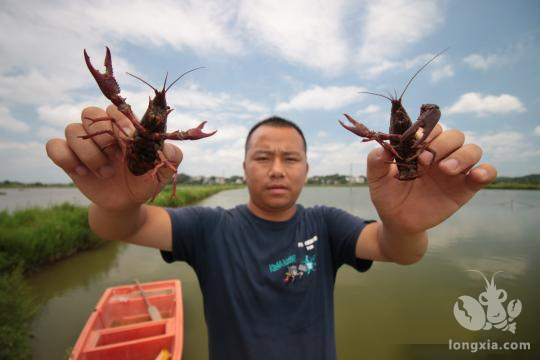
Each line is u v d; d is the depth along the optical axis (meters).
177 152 0.54
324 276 0.64
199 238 0.64
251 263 0.60
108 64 0.48
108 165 0.45
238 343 0.56
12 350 1.40
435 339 1.74
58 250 2.95
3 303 1.42
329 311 0.62
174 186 0.53
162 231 0.61
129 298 1.79
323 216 0.71
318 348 0.58
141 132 0.47
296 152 0.65
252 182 0.65
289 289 0.59
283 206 0.64
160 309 1.80
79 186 0.46
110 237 0.55
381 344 1.70
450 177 0.46
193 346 1.71
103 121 0.43
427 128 0.45
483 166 0.44
